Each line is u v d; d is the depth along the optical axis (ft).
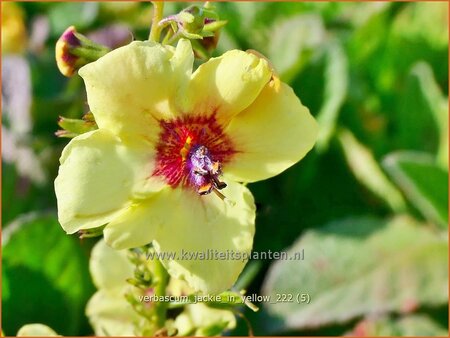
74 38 0.24
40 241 0.37
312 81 0.45
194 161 0.23
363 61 0.50
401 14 0.51
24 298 0.37
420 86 0.45
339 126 0.45
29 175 0.44
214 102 0.23
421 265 0.39
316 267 0.39
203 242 0.23
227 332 0.37
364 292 0.39
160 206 0.22
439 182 0.41
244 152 0.24
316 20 0.49
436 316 0.39
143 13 0.53
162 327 0.27
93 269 0.30
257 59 0.22
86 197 0.21
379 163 0.46
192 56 0.22
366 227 0.41
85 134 0.22
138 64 0.21
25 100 0.46
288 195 0.44
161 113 0.22
